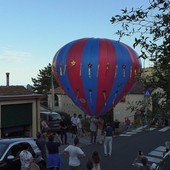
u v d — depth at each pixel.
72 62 27.00
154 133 33.25
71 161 13.88
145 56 5.16
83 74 26.66
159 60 5.08
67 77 27.47
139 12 5.29
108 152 22.41
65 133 27.52
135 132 34.69
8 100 30.02
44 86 85.50
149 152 23.77
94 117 28.08
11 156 13.53
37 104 32.59
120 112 46.84
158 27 5.12
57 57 28.44
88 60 26.53
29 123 31.92
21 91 33.78
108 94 26.77
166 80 5.14
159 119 5.34
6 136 30.17
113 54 26.48
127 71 26.47
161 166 7.98
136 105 5.61
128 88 26.84
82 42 27.66
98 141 27.50
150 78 5.29
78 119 31.72
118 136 32.69
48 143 14.61
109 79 26.38
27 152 13.42
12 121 30.48
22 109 31.39
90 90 26.81
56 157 14.56
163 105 5.21
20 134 31.47
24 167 13.38
